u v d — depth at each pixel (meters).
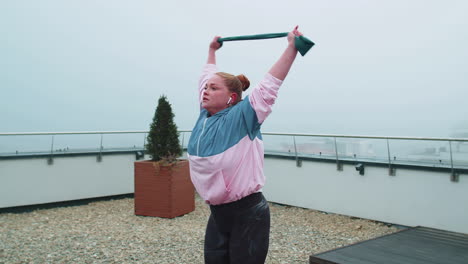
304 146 7.05
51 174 6.91
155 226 5.33
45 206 6.82
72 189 7.18
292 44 1.26
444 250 2.81
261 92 1.26
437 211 5.28
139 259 3.75
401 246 2.93
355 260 2.51
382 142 5.91
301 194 7.11
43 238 4.58
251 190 1.37
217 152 1.30
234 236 1.41
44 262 3.62
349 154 6.37
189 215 6.19
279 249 4.25
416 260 2.54
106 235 4.76
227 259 1.52
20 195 6.53
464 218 5.01
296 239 4.77
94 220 5.75
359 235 5.08
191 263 3.64
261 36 1.46
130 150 8.07
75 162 7.25
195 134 1.45
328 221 6.00
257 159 1.40
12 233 4.85
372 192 6.04
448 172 5.18
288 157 7.34
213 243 1.54
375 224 5.84
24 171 6.60
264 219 1.43
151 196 6.04
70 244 4.30
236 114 1.30
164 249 4.12
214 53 1.85
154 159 6.11
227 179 1.33
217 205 1.43
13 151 6.48
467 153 5.00
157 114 6.12
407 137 5.62
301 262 3.76
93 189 7.48
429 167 5.38
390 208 5.80
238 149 1.30
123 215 6.15
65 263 3.59
